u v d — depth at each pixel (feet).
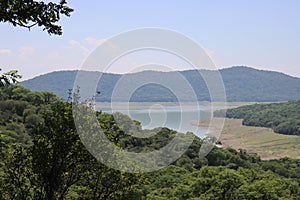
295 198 102.68
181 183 91.76
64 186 25.99
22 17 14.28
